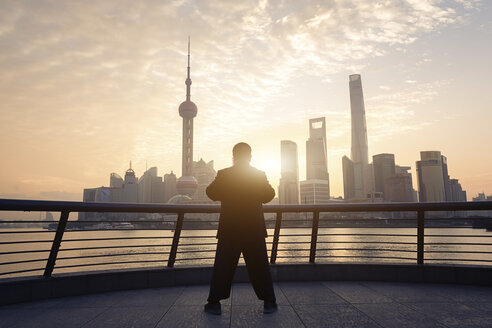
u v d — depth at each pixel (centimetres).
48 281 393
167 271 461
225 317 324
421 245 488
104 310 346
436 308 351
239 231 346
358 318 318
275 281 486
